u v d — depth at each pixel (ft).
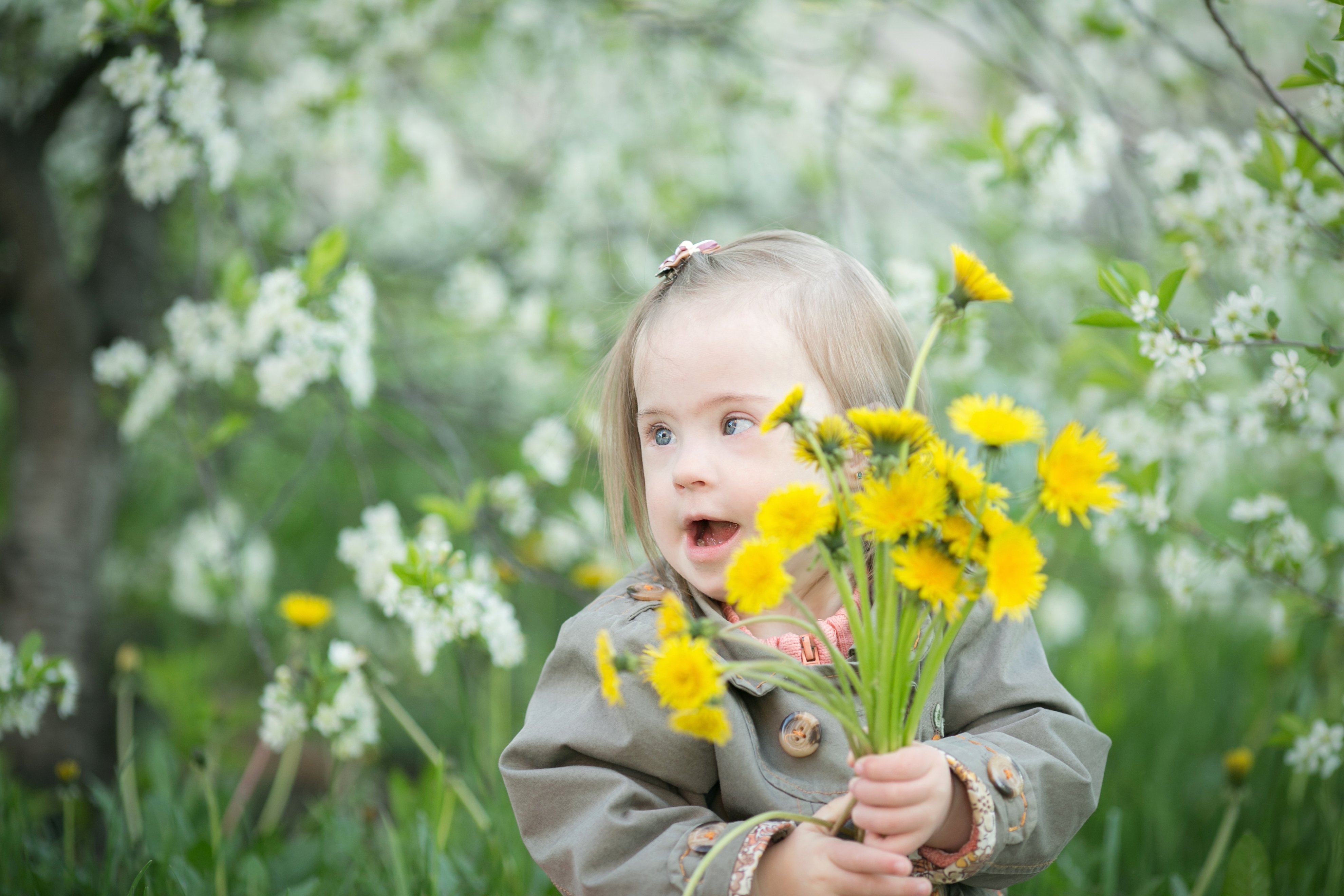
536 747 4.64
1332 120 6.56
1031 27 11.17
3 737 10.91
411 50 11.80
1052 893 6.70
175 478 15.07
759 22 12.46
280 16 12.25
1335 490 11.76
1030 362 12.00
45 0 11.45
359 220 13.87
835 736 4.52
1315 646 9.32
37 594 11.01
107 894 6.60
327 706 7.10
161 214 12.09
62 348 11.10
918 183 12.53
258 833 7.94
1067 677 10.73
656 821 4.31
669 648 3.33
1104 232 11.23
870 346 4.98
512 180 13.41
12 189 10.68
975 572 3.56
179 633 15.10
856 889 3.76
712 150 13.42
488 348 12.84
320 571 15.26
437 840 6.72
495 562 9.03
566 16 12.37
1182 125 10.76
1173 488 7.67
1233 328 6.03
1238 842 6.64
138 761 9.58
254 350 8.69
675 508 4.62
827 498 4.61
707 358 4.63
